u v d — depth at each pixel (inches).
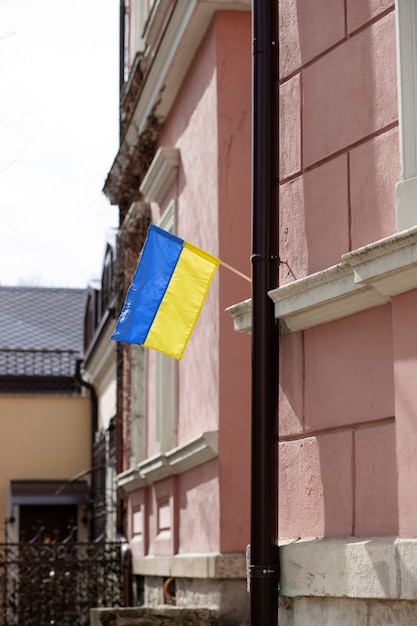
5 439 1113.4
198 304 388.5
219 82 539.8
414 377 300.2
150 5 738.2
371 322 326.0
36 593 720.3
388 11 332.8
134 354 754.8
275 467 354.3
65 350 1194.0
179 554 593.0
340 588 318.7
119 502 791.7
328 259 350.6
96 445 1070.4
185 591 571.2
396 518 307.9
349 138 345.7
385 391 317.4
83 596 725.9
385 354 318.7
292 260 369.4
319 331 350.3
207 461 538.9
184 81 617.6
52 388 1213.7
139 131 720.3
